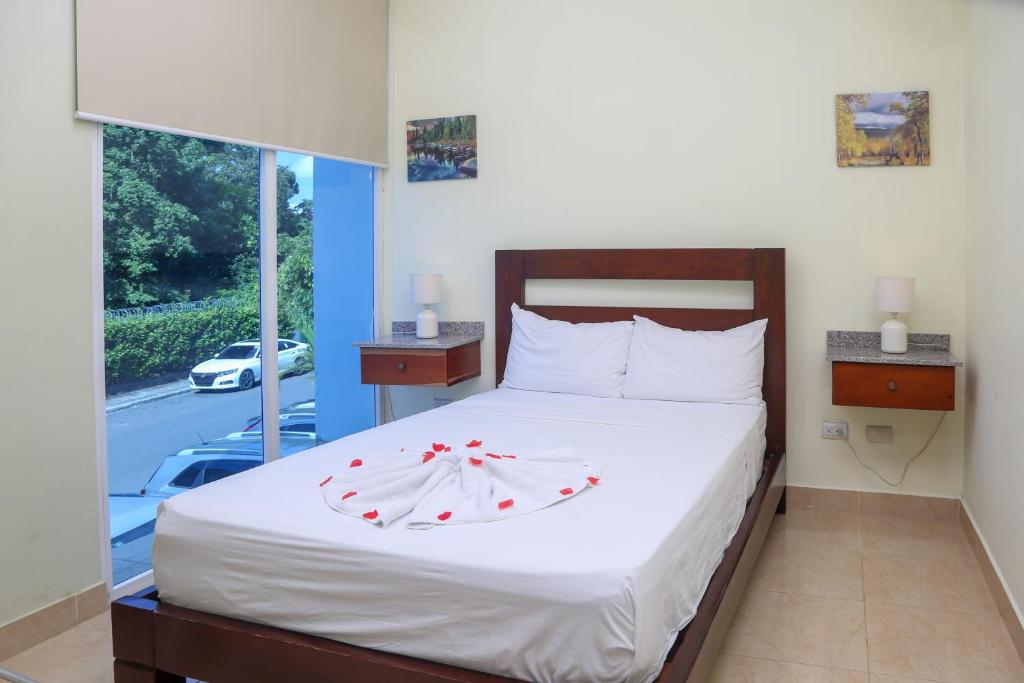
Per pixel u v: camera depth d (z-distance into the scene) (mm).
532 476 2414
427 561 1917
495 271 4570
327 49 4168
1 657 2641
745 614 2918
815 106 4012
